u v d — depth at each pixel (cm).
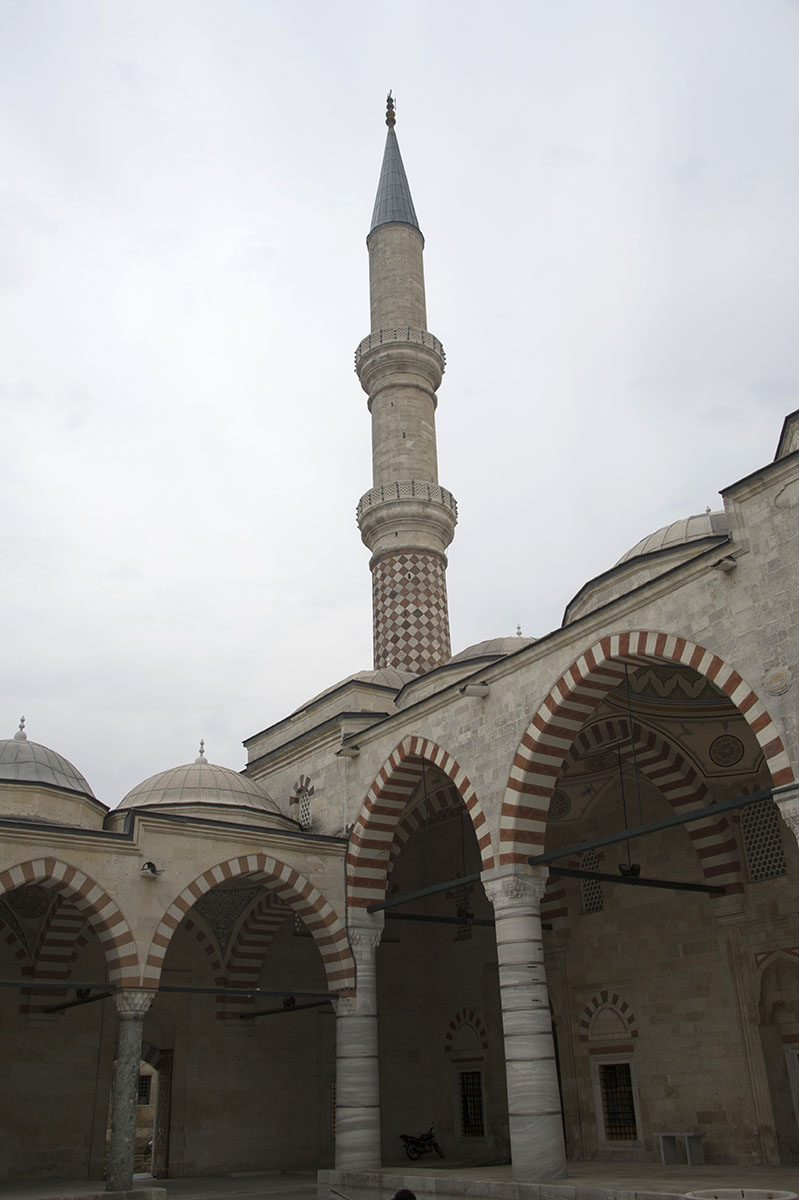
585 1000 2562
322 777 2661
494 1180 1770
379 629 3519
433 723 2225
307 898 2359
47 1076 2508
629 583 2275
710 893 2286
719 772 2312
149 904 2152
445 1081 2967
